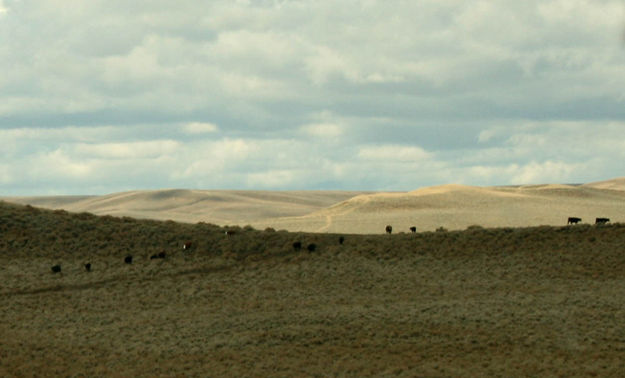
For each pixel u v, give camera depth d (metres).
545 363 40.47
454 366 40.41
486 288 59.88
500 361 41.06
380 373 39.50
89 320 52.50
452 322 48.56
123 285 62.66
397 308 53.09
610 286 58.91
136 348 45.22
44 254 70.44
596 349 42.75
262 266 68.56
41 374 40.41
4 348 45.16
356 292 59.66
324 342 45.34
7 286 61.28
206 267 68.38
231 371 40.38
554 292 57.66
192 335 47.88
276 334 46.97
